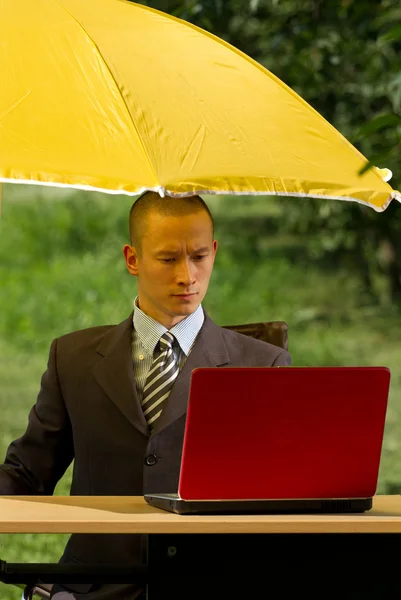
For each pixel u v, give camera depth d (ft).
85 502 15.49
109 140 15.80
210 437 14.20
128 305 75.05
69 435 18.61
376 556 14.53
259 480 14.44
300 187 16.35
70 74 16.46
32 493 18.37
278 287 83.61
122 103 16.25
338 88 39.78
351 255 64.80
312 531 13.74
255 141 16.66
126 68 16.72
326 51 38.27
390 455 43.68
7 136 15.56
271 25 38.52
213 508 14.43
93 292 77.30
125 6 18.08
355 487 14.74
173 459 17.61
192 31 18.07
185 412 17.69
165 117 16.31
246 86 17.52
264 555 14.40
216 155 16.10
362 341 68.08
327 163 16.94
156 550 14.28
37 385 55.26
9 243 90.79
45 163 15.30
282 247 95.71
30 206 100.01
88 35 17.02
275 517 14.10
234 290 81.92
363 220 51.21
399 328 71.31
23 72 16.35
